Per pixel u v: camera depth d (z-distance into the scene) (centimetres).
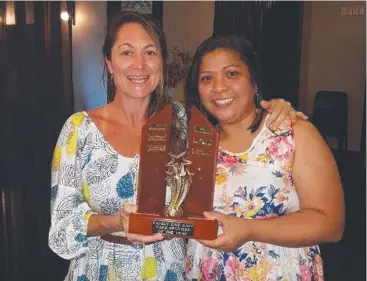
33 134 399
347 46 565
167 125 124
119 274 131
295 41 501
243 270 127
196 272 134
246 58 124
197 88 130
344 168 493
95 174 131
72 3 380
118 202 131
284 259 126
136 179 131
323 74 582
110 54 131
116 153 132
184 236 117
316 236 119
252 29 445
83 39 387
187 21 413
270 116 127
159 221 117
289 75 502
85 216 126
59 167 131
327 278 278
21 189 370
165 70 136
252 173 126
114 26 130
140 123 136
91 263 132
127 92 130
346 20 561
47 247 302
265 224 118
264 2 450
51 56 392
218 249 119
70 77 393
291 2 482
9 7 385
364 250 310
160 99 136
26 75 396
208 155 122
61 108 398
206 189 122
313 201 123
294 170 125
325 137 539
